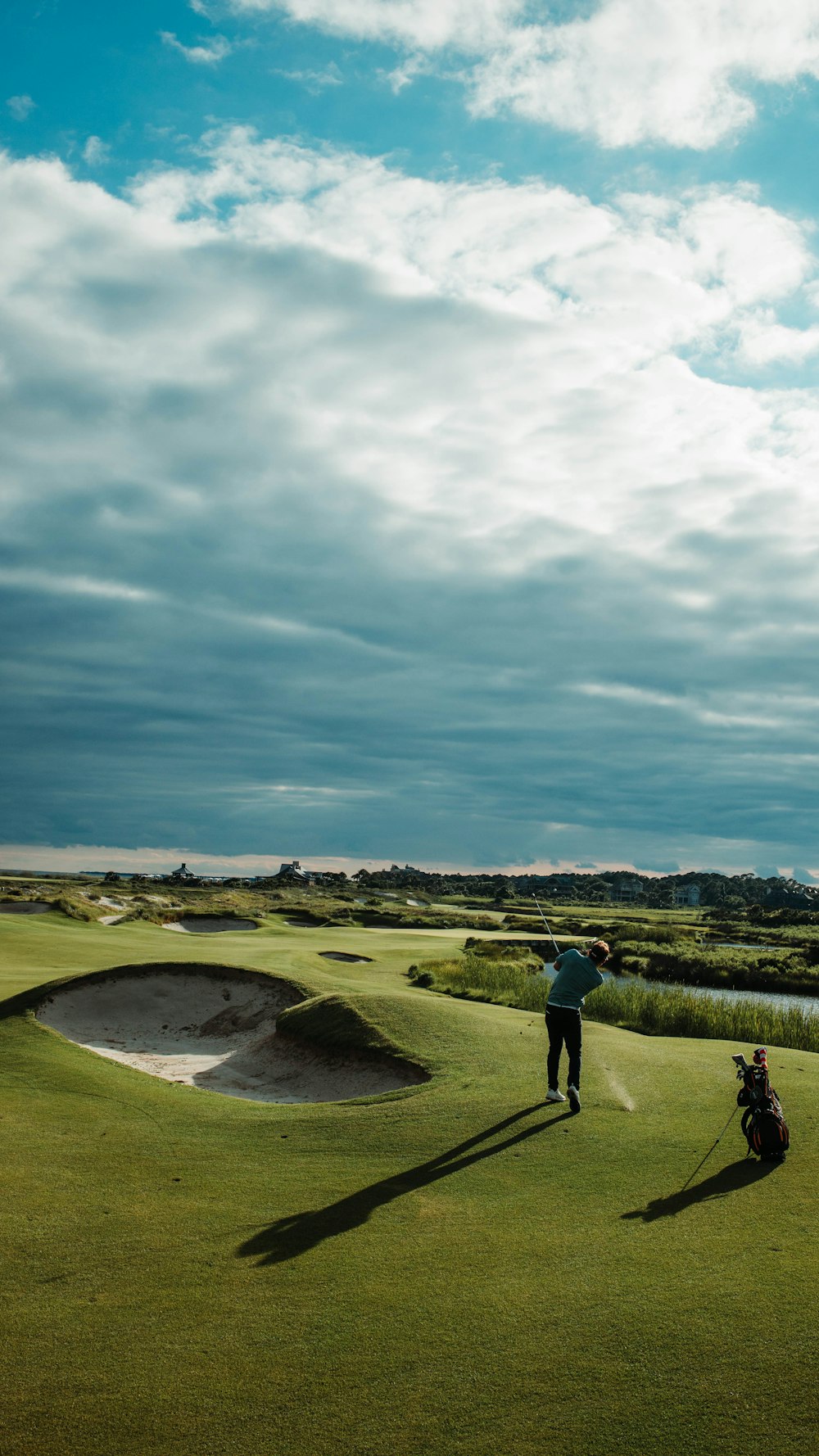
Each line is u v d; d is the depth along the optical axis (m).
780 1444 4.64
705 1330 5.68
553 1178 8.43
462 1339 5.71
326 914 72.75
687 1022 20.41
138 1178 8.86
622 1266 6.59
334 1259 6.91
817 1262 6.50
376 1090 13.19
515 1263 6.73
